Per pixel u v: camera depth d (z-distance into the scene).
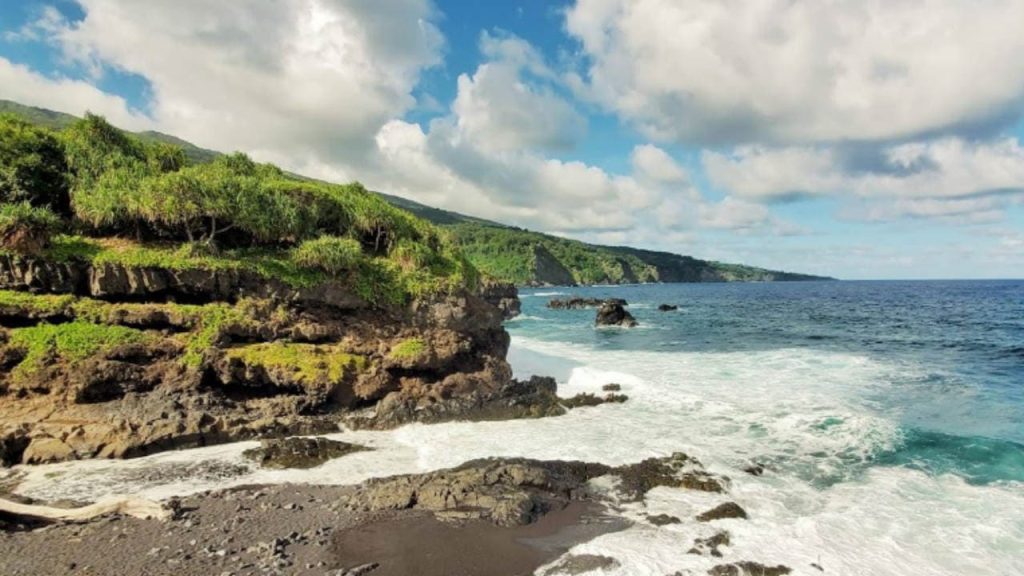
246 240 33.03
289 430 23.06
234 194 31.53
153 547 13.62
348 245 32.09
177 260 27.50
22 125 33.50
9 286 24.45
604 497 17.03
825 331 61.50
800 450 21.19
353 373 26.88
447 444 22.09
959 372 35.94
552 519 15.58
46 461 18.94
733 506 16.11
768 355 44.22
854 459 20.20
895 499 16.73
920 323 68.06
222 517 15.30
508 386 28.91
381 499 16.08
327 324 29.31
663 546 14.02
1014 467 19.12
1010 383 32.50
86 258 26.06
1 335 22.73
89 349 23.19
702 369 37.91
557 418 25.88
